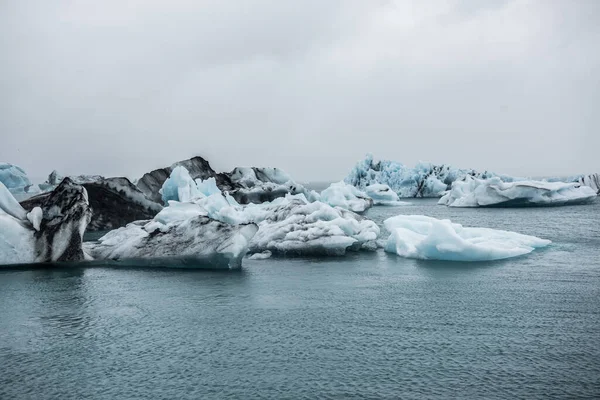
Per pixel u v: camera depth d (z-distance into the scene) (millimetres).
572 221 44250
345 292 18172
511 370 11008
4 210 24469
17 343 13055
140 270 22656
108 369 11383
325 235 27562
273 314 15359
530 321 14445
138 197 40625
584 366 11172
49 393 10289
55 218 24297
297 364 11508
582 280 19938
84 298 17531
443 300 16922
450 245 24922
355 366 11352
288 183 62375
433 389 10164
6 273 22016
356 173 93625
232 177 62594
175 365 11555
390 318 14852
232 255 22375
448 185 90812
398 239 27453
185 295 17844
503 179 80000
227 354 12156
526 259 25078
